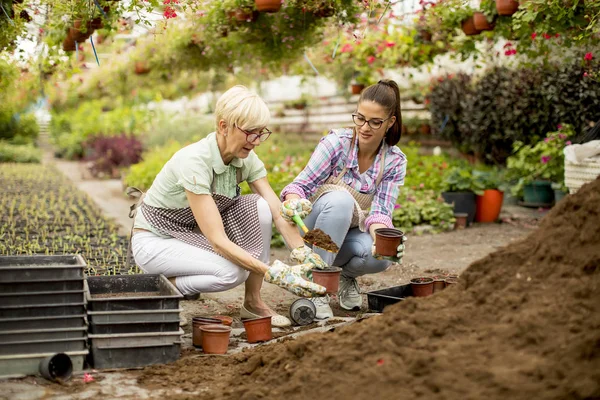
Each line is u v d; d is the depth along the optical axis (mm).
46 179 13672
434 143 13164
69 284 3371
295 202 3980
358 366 2627
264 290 5383
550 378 2314
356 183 4480
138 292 3908
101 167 14781
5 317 3252
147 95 19125
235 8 7656
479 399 2273
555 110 9656
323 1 7000
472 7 7648
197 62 10242
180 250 4004
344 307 4688
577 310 2572
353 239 4535
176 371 3348
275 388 2764
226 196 4051
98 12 6512
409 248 7176
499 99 10469
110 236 7559
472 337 2639
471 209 8508
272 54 8867
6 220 8445
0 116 18484
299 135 16953
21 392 3043
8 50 6109
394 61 9086
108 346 3377
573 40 6266
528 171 9672
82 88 15438
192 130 15617
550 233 2932
